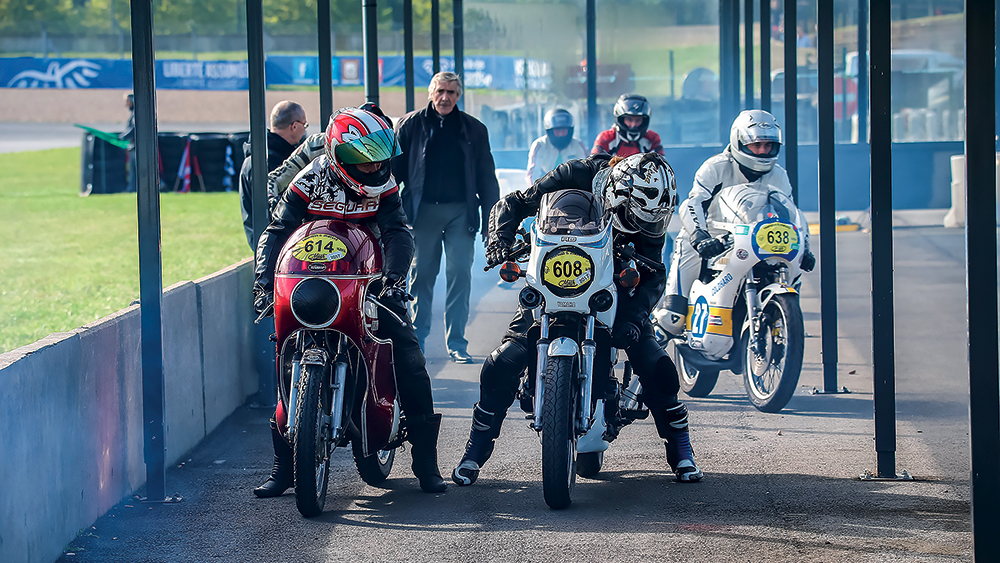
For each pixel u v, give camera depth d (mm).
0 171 67312
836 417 14453
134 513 10688
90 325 10680
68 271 30844
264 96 15578
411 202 18547
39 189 57719
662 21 42844
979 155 8414
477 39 42750
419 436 11273
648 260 10664
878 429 11406
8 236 39562
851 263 29609
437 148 18562
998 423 8398
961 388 16094
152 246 10977
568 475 10273
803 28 45031
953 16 45562
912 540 9352
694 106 42219
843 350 19266
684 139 42406
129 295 26359
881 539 9383
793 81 17953
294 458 10070
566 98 42906
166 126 89688
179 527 10203
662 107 42656
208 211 47812
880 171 11352
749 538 9492
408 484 11742
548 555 9156
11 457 8484
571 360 10227
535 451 13086
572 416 10336
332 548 9500
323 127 17312
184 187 56750
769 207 14992
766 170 15125
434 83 18344
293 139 17047
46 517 9156
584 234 10328
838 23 43969
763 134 14789
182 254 33594
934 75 42719
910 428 13719
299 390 10000
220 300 14883
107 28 104750
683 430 11609
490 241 11039
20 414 8680
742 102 43969
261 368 15750
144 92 10922
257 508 10789
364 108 10891
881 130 11359
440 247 18953
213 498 11203
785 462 12234
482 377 11305
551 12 42531
